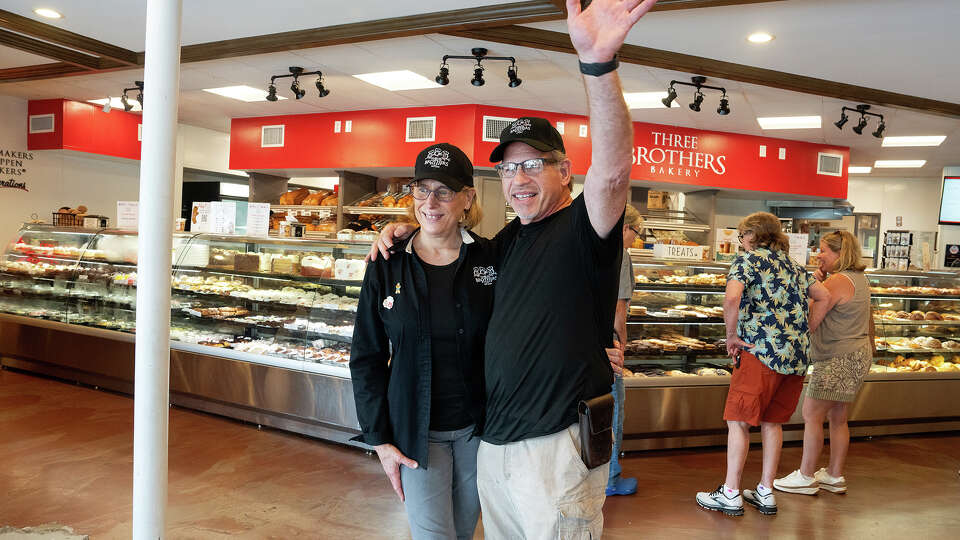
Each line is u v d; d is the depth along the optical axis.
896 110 6.96
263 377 4.64
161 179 1.79
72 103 8.64
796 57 5.62
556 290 1.49
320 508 3.32
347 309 4.45
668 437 4.59
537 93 7.04
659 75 6.21
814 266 5.55
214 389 4.89
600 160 1.31
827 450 4.82
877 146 8.92
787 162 8.67
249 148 9.05
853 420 5.11
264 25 5.48
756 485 3.96
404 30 5.16
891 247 10.03
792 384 3.45
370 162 8.17
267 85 7.23
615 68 1.24
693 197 9.04
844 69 5.91
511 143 1.59
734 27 4.94
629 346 4.62
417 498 1.80
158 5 1.77
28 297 6.11
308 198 9.00
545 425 1.48
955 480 4.20
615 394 3.63
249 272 5.02
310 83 7.07
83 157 9.37
